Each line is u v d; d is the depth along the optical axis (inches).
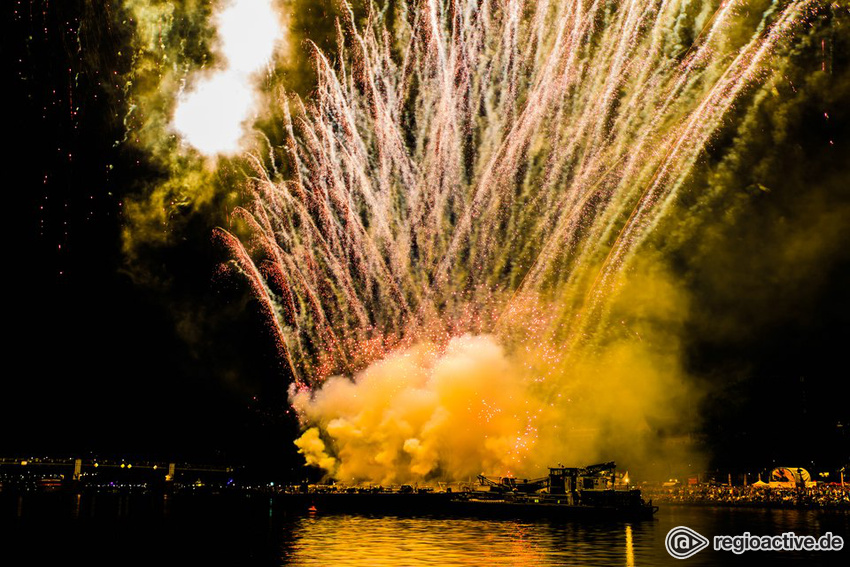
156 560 1331.2
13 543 1584.6
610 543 1423.5
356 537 1608.0
